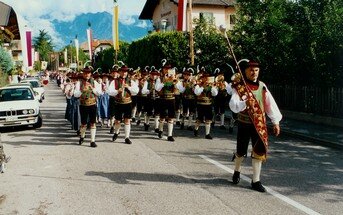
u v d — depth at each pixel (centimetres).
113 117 1298
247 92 656
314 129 1342
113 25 2055
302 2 1495
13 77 3750
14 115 1399
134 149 1024
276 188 680
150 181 721
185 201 609
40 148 1052
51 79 9494
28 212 570
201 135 1265
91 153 977
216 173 777
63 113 1988
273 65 1706
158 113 1319
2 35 3362
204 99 1188
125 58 3647
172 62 2316
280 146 1091
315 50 1454
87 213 562
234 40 1888
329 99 1466
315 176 763
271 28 1661
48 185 701
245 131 675
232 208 576
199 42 2203
